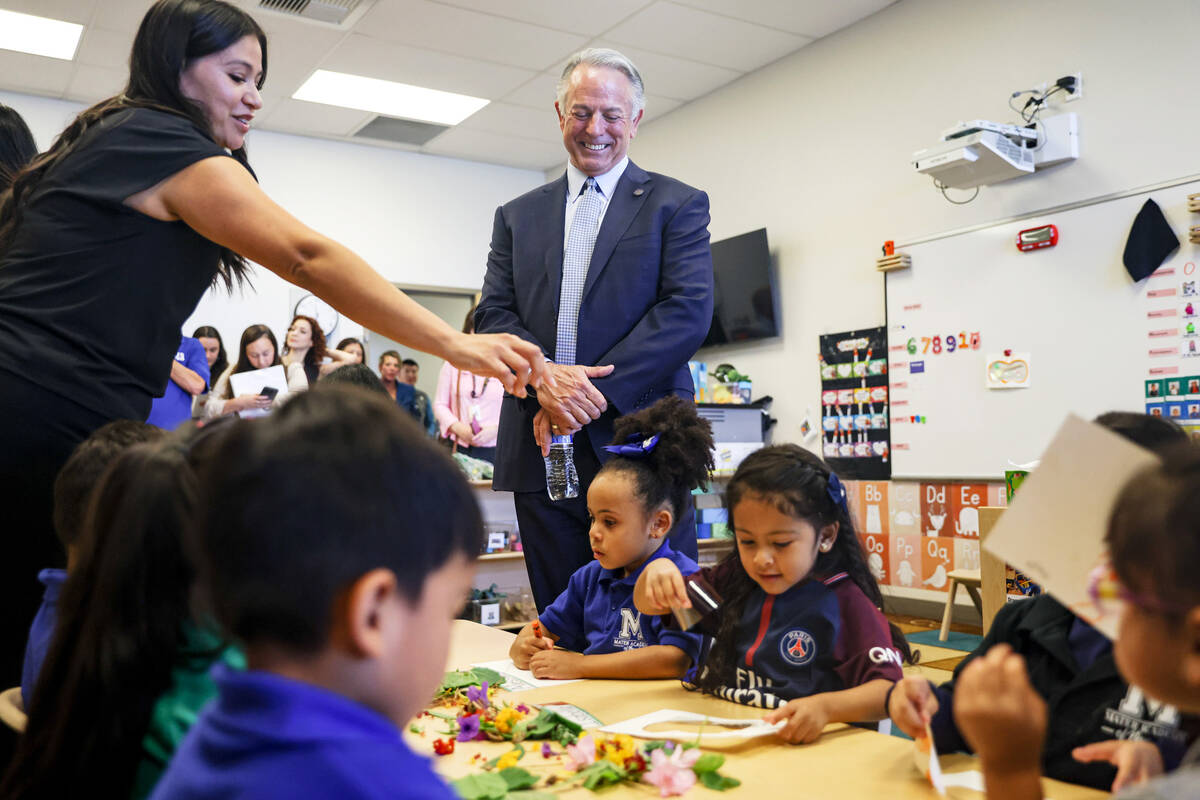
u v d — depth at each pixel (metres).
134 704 0.71
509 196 7.30
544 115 6.18
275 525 0.49
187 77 1.39
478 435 4.73
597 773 0.84
